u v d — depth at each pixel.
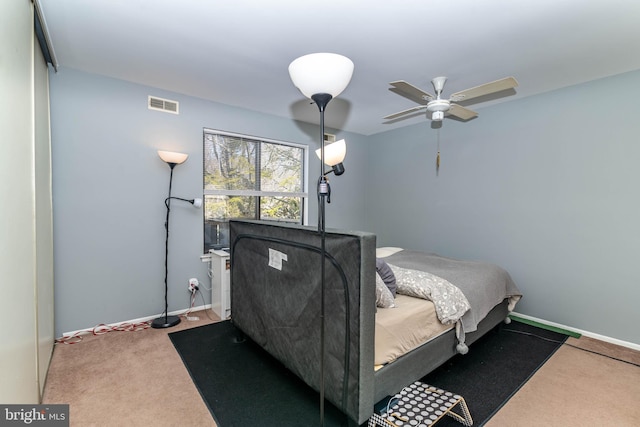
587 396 1.93
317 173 4.39
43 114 2.12
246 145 3.77
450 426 1.65
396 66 2.50
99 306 2.78
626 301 2.66
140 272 2.98
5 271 1.19
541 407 1.82
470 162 3.70
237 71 2.62
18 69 1.39
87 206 2.69
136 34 2.05
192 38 2.10
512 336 2.84
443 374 2.18
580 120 2.87
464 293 2.23
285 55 2.33
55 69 2.50
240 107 3.59
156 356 2.37
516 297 2.97
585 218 2.86
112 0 1.70
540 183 3.14
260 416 1.72
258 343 2.30
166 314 3.00
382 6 1.74
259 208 3.92
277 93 3.14
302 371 1.82
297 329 1.85
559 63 2.45
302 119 4.11
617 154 2.67
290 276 1.90
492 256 3.53
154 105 3.00
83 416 1.69
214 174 3.52
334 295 1.56
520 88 2.98
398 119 4.08
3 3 1.20
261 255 2.22
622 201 2.66
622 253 2.67
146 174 2.98
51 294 2.34
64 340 2.57
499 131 3.43
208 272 3.41
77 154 2.62
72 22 1.91
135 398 1.85
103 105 2.73
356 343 1.45
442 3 1.71
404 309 1.90
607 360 2.40
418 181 4.28
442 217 4.01
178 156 2.92
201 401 1.84
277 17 1.85
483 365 2.31
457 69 2.56
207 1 1.70
